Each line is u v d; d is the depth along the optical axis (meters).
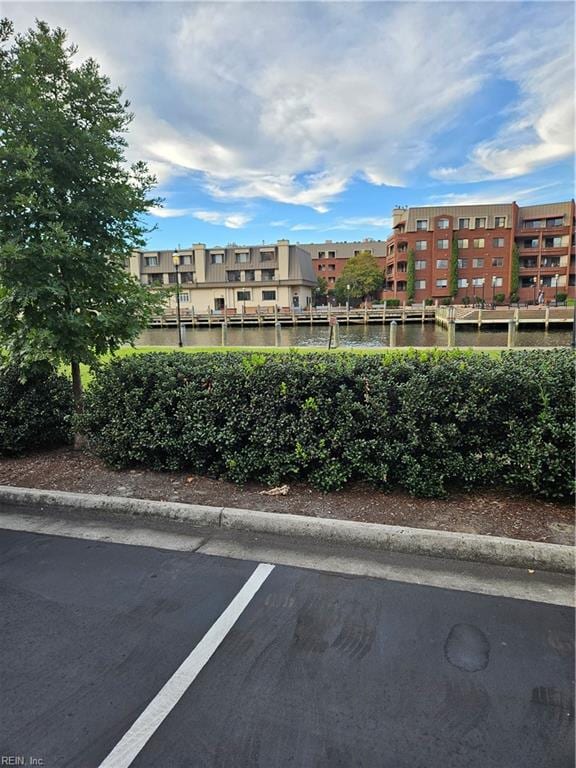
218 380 3.96
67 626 2.32
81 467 4.47
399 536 2.98
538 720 1.74
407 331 33.28
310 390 3.77
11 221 3.97
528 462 3.33
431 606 2.43
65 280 4.31
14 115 3.83
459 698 1.84
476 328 32.25
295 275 58.12
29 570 2.85
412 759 1.59
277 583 2.66
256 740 1.67
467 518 3.19
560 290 53.75
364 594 2.54
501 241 54.16
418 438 3.49
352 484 3.80
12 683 1.95
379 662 2.04
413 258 55.38
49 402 5.07
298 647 2.14
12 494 3.87
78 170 4.17
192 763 1.59
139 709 1.81
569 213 53.12
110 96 4.33
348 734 1.69
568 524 3.09
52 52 4.05
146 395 4.27
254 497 3.64
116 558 2.97
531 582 2.64
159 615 2.39
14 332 4.55
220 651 2.12
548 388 3.35
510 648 2.11
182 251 59.91
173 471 4.23
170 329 40.19
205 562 2.90
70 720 1.77
